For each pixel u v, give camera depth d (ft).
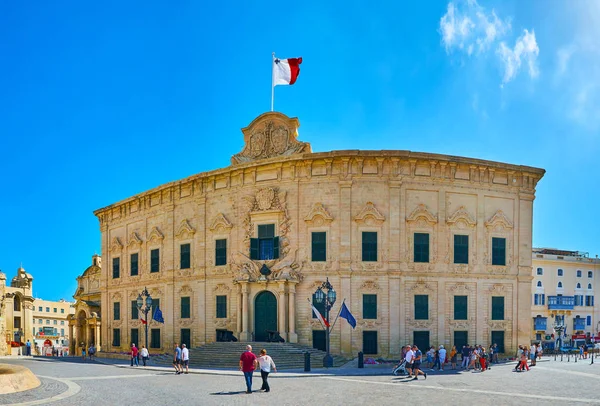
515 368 124.57
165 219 176.55
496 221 151.53
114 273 199.21
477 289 147.74
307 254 146.30
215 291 159.12
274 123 160.45
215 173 162.09
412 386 88.89
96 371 117.80
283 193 150.71
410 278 143.33
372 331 140.77
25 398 72.13
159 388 85.25
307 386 88.17
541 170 156.97
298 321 144.56
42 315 453.99
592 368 127.44
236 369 119.44
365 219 144.15
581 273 286.66
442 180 148.15
